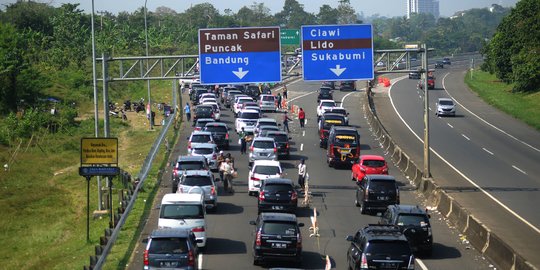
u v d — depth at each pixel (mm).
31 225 56406
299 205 53719
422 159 75375
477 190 59844
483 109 121875
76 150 88562
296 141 87062
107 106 56562
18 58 112000
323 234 44719
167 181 62688
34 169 77188
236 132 93438
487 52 179250
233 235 44250
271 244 36375
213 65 57125
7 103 108250
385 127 100188
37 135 92938
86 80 135750
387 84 158250
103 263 37344
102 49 158625
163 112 114438
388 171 67938
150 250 32781
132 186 56594
